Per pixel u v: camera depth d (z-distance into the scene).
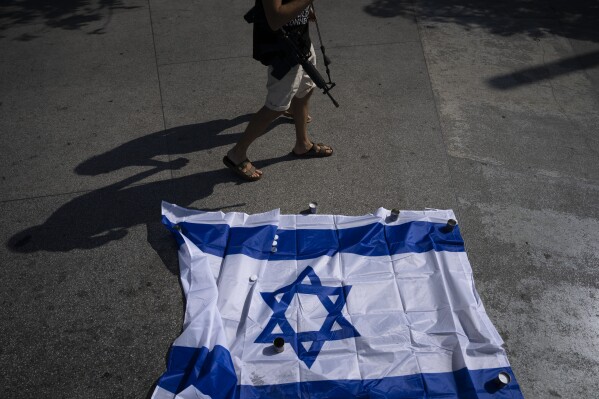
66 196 3.41
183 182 3.51
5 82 4.59
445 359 2.42
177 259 2.97
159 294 2.79
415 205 3.34
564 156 3.75
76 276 2.89
